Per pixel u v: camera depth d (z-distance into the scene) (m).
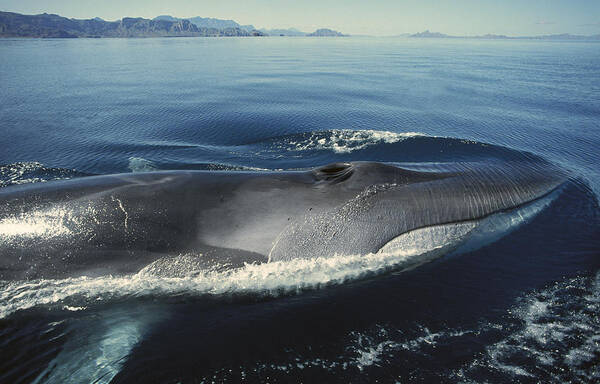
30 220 7.31
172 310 6.68
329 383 5.20
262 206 7.61
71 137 20.77
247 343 5.91
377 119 24.33
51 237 7.17
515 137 19.80
